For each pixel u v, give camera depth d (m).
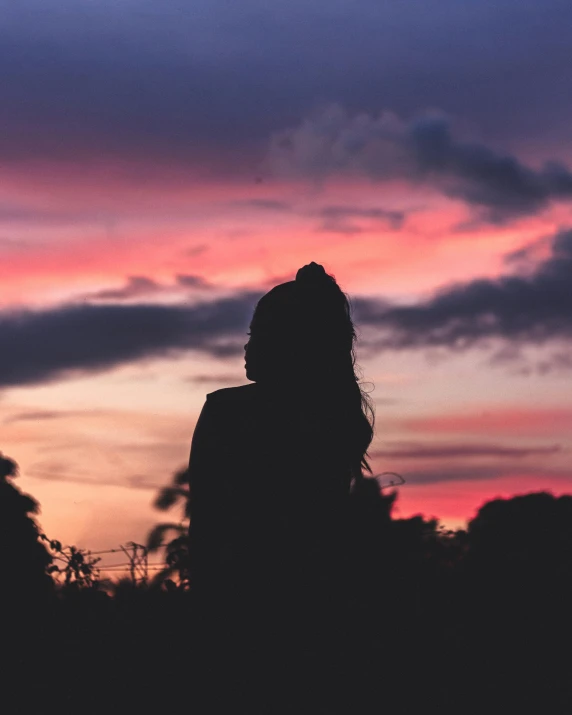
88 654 2.52
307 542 2.58
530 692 2.58
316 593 2.54
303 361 2.69
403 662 2.53
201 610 2.52
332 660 2.50
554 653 2.62
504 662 2.60
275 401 2.66
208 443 2.60
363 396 2.90
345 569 2.60
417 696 2.52
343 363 2.78
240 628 2.50
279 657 2.48
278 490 2.59
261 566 2.54
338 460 2.69
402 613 2.56
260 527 2.56
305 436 2.64
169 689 2.49
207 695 2.48
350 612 2.53
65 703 2.50
